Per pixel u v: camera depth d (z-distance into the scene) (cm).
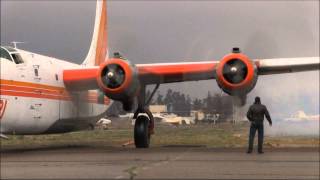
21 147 2978
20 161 1819
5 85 2227
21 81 2344
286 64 2544
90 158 1917
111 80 2450
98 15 3916
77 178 1356
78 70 2773
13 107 2283
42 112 2534
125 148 2678
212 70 2523
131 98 2572
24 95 2366
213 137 3997
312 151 2184
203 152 2186
